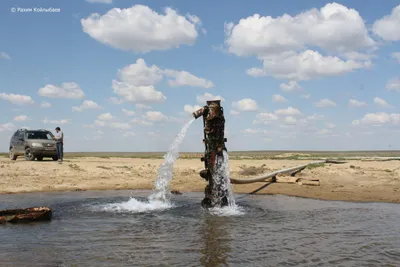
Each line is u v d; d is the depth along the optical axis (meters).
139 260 6.31
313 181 16.19
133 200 12.72
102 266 6.04
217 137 11.59
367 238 7.71
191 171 20.48
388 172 19.25
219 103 11.67
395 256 6.58
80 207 11.32
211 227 8.69
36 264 6.11
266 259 6.40
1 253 6.68
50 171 19.06
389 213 10.43
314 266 6.09
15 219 9.14
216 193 11.49
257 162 26.20
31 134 25.62
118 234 8.01
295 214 10.31
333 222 9.24
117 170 20.45
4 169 18.88
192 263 6.19
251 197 13.75
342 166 21.77
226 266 6.06
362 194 13.84
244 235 7.93
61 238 7.65
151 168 21.98
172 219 9.62
